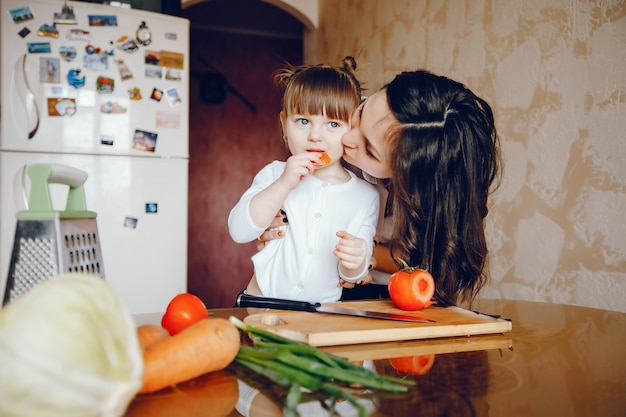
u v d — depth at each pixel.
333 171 1.19
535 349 0.73
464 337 0.81
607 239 1.27
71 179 0.68
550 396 0.53
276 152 4.75
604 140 1.28
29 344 0.34
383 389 0.54
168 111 2.39
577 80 1.36
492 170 1.12
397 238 1.12
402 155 1.05
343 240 0.98
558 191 1.42
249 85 4.73
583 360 0.68
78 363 0.35
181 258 2.44
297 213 1.16
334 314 0.87
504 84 1.64
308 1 3.32
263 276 1.17
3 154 2.17
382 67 2.47
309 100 1.07
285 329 0.73
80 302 0.37
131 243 2.35
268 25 4.61
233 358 0.58
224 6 4.12
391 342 0.76
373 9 2.55
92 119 2.28
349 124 1.11
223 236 4.63
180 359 0.52
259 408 0.49
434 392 0.54
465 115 1.05
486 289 1.70
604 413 0.48
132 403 0.49
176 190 2.42
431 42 2.06
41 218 0.59
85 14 2.25
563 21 1.41
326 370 0.53
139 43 2.33
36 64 2.20
